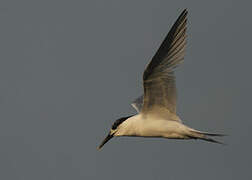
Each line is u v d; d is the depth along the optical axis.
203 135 13.00
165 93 12.78
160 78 12.46
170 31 11.68
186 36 11.91
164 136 13.37
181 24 11.76
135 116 13.80
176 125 13.14
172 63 12.18
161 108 13.14
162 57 12.05
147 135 13.55
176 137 13.28
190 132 13.09
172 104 12.95
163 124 13.20
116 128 14.20
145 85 12.59
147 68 12.16
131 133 13.83
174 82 12.52
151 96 12.90
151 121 13.33
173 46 11.96
